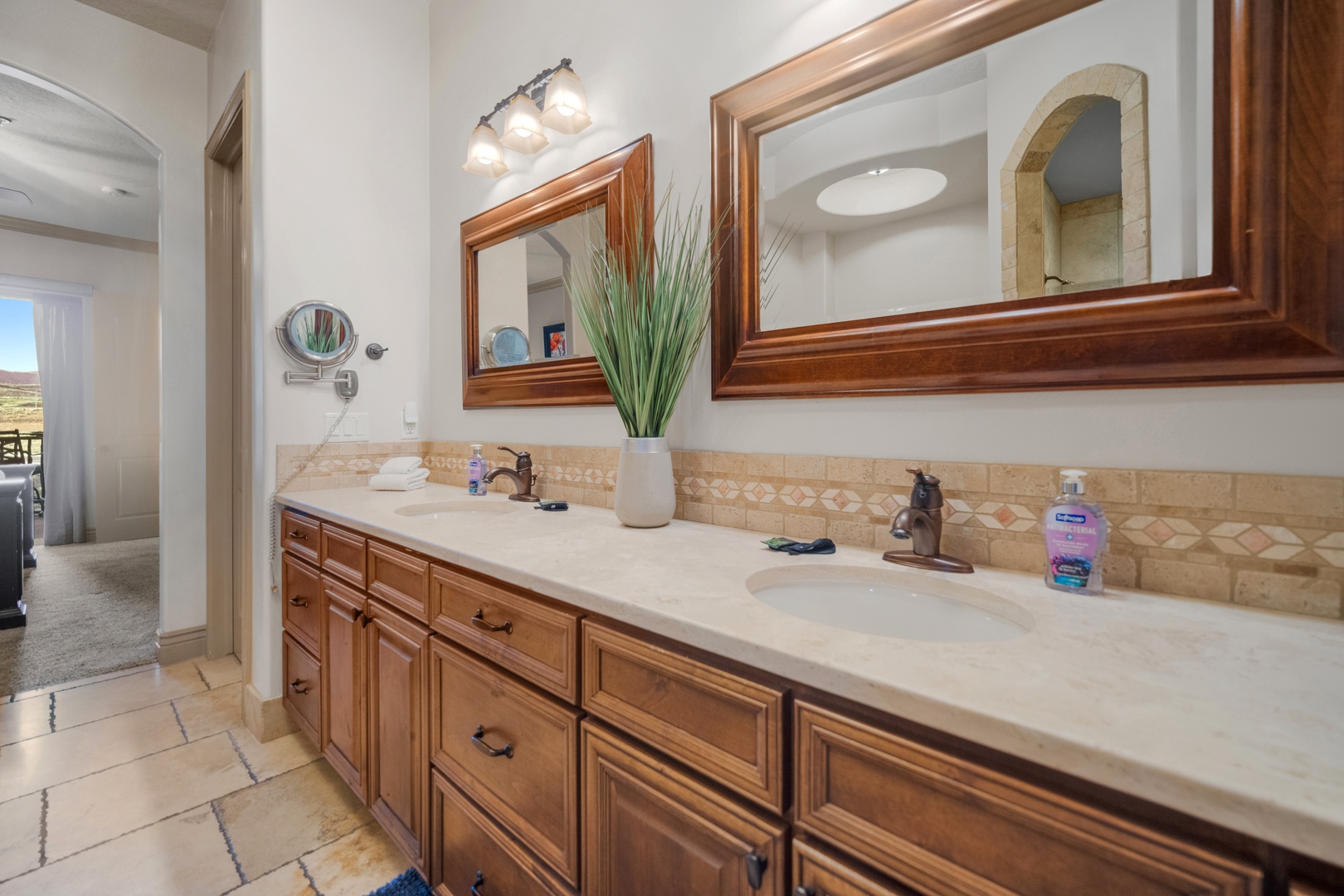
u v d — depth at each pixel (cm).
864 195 112
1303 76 71
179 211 245
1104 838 41
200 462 254
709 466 137
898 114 108
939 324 101
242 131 213
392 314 222
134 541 520
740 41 132
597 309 138
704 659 68
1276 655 58
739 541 115
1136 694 49
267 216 190
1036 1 92
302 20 199
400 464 200
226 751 180
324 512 157
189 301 251
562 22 175
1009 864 46
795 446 123
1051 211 91
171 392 245
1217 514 77
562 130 165
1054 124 91
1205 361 78
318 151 202
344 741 148
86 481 512
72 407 501
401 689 124
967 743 48
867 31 110
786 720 60
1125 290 85
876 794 54
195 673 238
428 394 233
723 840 65
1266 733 42
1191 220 80
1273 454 75
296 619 177
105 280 514
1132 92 84
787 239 123
